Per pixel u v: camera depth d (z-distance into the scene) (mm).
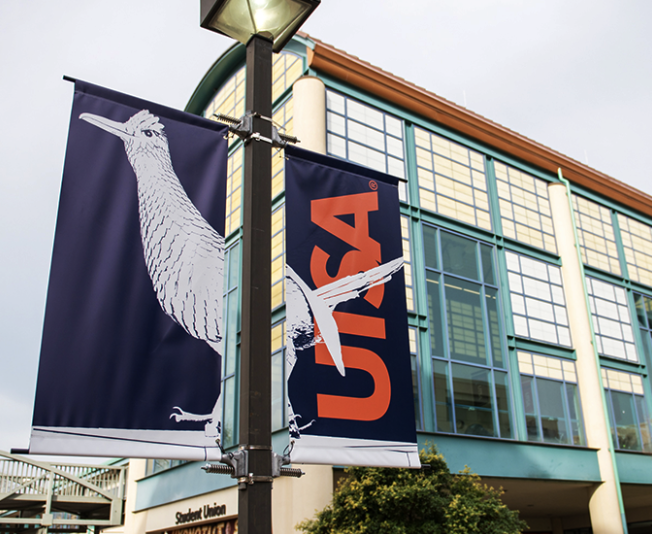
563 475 19156
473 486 13672
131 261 6582
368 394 7426
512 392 19438
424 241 19422
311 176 7945
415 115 21125
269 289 6168
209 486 18156
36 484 23750
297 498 14555
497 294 20562
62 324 6102
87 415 5891
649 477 21297
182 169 7125
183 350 6469
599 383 21375
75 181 6629
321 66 19172
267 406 5770
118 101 7086
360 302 7816
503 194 22484
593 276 24109
